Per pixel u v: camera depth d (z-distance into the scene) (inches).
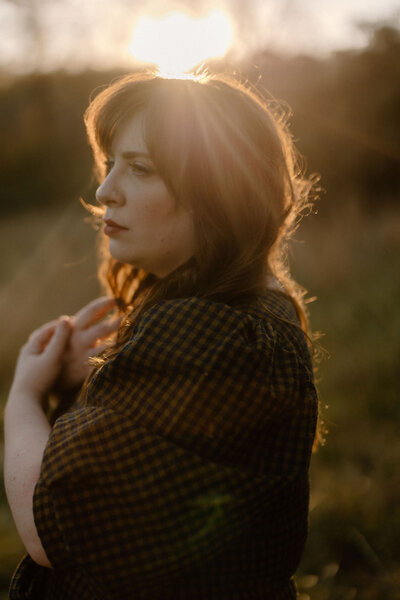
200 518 30.7
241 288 36.0
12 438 40.8
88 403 34.5
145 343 32.4
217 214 36.0
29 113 738.2
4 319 171.9
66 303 190.2
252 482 31.5
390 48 413.7
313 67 416.8
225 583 31.9
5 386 149.6
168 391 31.7
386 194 415.2
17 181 722.2
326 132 414.6
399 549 81.7
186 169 35.2
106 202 37.9
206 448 31.5
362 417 117.6
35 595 40.2
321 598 74.5
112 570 31.3
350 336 156.9
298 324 39.9
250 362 32.1
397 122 412.8
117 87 39.4
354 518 86.5
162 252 37.9
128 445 31.4
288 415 34.0
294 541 35.0
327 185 418.0
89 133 41.4
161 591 31.6
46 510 32.2
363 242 240.4
